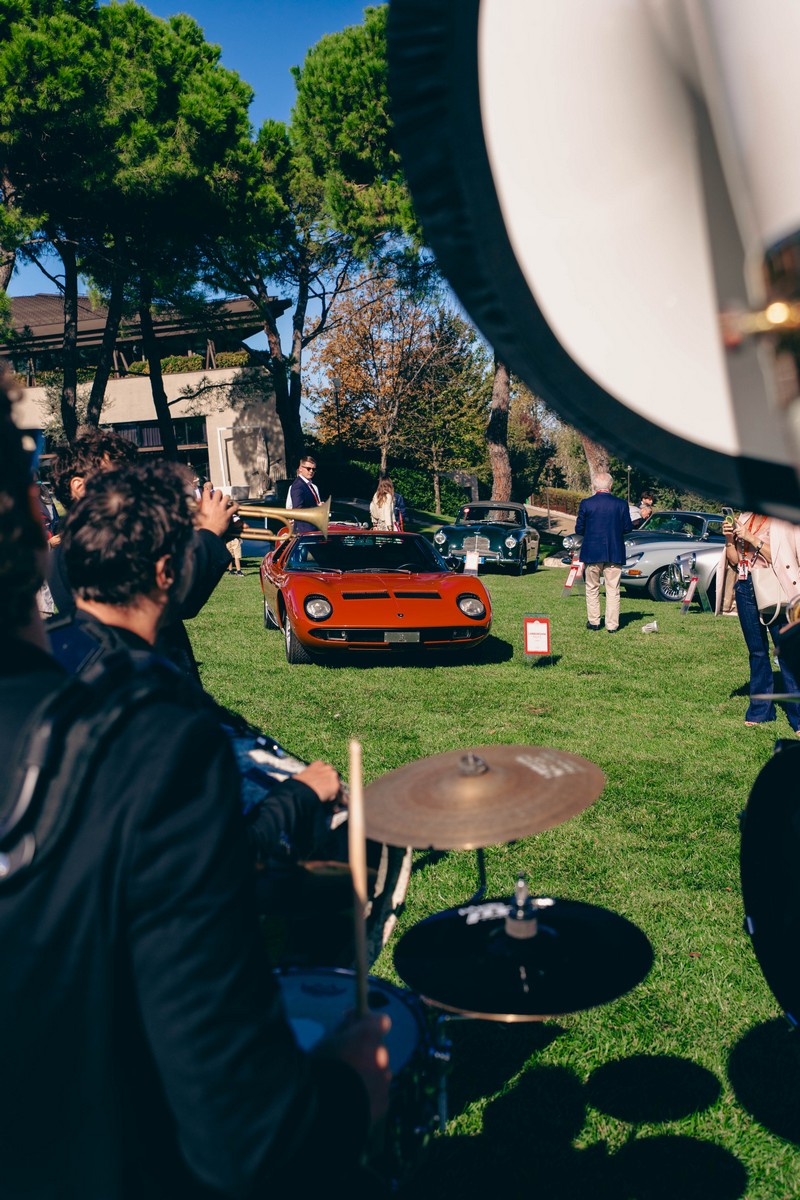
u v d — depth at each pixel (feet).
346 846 6.27
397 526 47.78
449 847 4.95
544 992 5.05
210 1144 2.79
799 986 5.67
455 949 5.59
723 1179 7.03
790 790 5.54
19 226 56.49
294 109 84.69
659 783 16.44
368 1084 3.59
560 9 2.84
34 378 114.11
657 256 2.89
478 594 28.04
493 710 22.12
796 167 2.37
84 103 56.08
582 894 11.91
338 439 135.23
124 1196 2.84
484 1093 8.11
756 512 2.86
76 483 9.69
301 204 87.40
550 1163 7.22
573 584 49.49
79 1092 2.81
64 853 2.80
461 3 3.05
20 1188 2.79
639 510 55.11
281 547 33.12
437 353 125.90
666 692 24.29
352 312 121.08
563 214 3.03
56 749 2.88
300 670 27.09
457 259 3.26
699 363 2.88
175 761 2.94
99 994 2.80
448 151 3.20
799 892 5.53
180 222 74.08
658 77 2.68
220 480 128.26
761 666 20.71
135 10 69.26
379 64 77.56
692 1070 8.38
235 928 2.92
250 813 5.81
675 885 12.19
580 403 3.15
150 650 4.99
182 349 137.49
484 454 144.36
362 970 3.87
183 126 69.15
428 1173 7.11
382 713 21.76
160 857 2.83
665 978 9.94
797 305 2.49
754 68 2.39
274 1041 2.96
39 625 3.39
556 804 5.22
